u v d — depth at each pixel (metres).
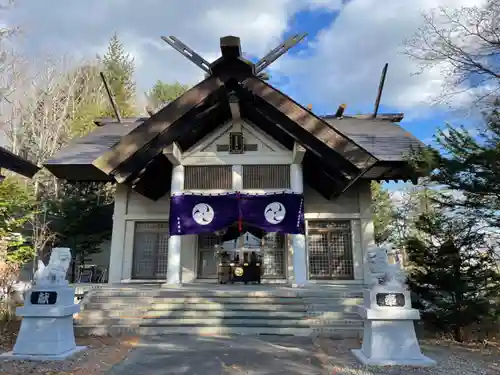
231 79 12.26
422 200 10.62
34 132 26.39
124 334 9.27
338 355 7.31
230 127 14.51
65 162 14.05
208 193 13.97
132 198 15.98
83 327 9.39
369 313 6.89
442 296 9.30
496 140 7.49
